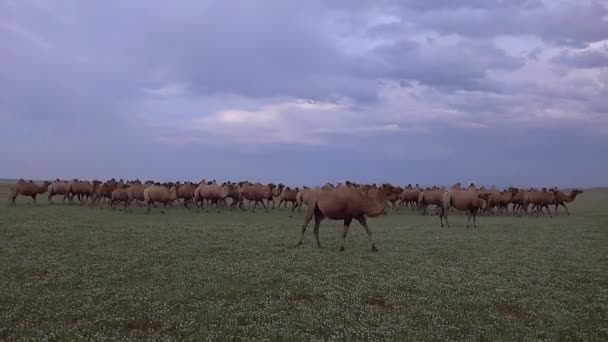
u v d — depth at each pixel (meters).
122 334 8.11
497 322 9.05
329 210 17.84
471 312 9.76
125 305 9.80
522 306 10.17
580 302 10.65
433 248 19.27
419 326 8.73
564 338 8.28
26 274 12.66
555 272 14.20
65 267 13.58
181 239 20.81
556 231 27.12
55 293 10.66
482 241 21.92
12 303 9.78
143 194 41.06
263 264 14.86
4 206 39.81
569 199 44.50
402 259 16.27
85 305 9.60
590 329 8.66
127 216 33.53
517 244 20.92
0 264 13.83
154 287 11.37
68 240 19.41
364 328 8.42
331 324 8.70
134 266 14.15
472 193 29.28
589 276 13.66
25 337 7.62
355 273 13.62
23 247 17.25
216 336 7.93
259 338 7.90
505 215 44.56
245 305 9.97
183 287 11.41
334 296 10.84
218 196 43.75
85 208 40.56
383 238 22.89
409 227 29.89
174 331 8.34
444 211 30.83
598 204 62.28
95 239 19.95
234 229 26.05
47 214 32.06
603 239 23.02
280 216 38.75
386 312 9.83
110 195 44.84
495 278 13.15
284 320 8.93
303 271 13.87
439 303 10.36
